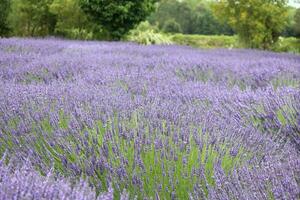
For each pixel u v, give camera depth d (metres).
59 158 2.65
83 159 2.61
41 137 2.95
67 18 22.73
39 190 1.74
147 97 4.16
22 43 11.92
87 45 13.04
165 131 3.06
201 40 32.47
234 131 3.26
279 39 24.84
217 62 8.25
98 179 2.43
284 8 21.88
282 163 2.70
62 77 6.10
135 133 2.86
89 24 22.95
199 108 3.90
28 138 2.92
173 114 3.40
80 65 6.80
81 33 23.05
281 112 3.85
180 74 6.86
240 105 4.18
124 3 21.94
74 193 1.74
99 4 21.69
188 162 2.57
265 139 3.24
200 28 56.75
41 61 7.01
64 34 23.52
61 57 7.91
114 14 22.00
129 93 4.46
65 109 3.46
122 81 5.43
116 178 2.41
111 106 3.55
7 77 5.84
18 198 1.70
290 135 3.54
